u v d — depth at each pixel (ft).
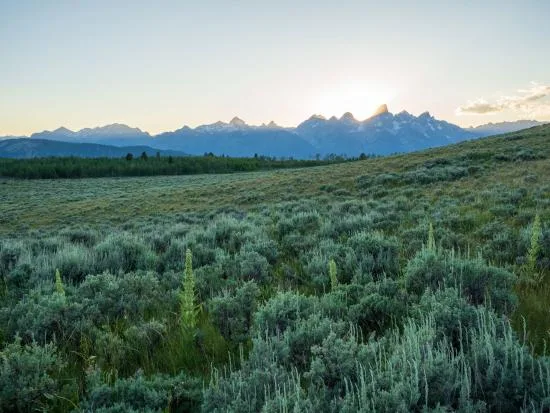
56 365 11.80
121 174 426.92
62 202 174.40
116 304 17.28
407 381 8.04
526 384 8.21
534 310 13.97
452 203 53.88
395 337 11.69
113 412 9.25
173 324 15.65
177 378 10.79
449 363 8.77
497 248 25.14
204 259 28.58
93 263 26.99
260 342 10.96
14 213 142.51
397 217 43.68
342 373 9.34
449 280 15.11
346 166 166.09
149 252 29.76
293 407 8.19
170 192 160.76
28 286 22.52
